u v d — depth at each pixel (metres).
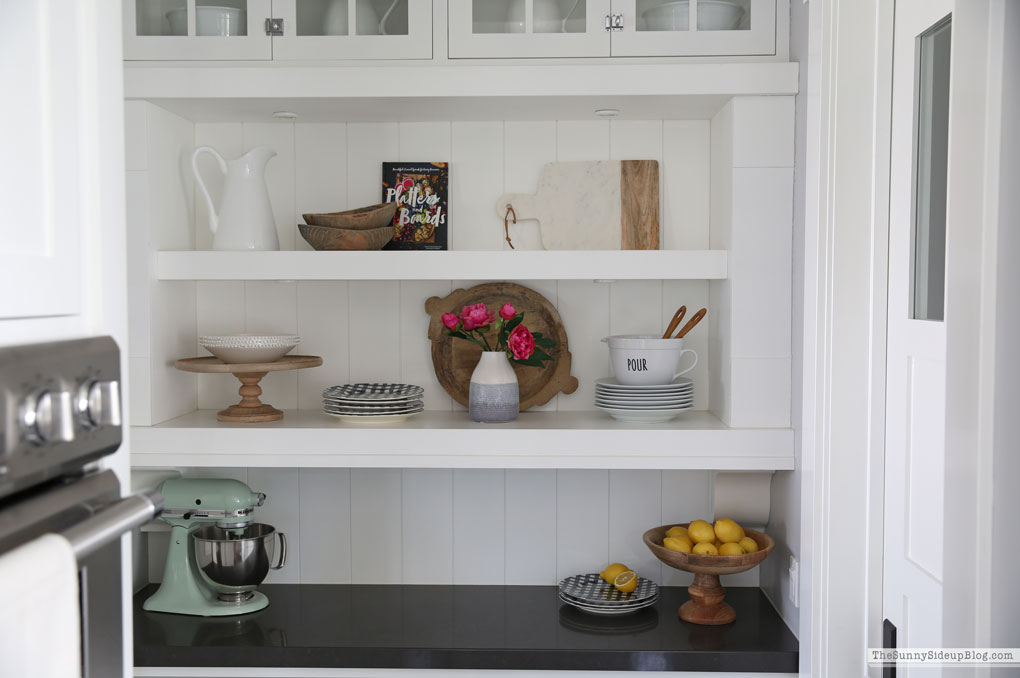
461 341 2.29
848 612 1.75
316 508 2.31
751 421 2.01
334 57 2.04
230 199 2.10
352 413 2.04
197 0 2.04
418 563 2.32
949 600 1.10
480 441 2.01
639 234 2.26
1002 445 1.08
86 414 0.83
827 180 1.74
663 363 2.07
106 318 0.96
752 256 1.99
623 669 1.86
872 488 1.73
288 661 1.87
